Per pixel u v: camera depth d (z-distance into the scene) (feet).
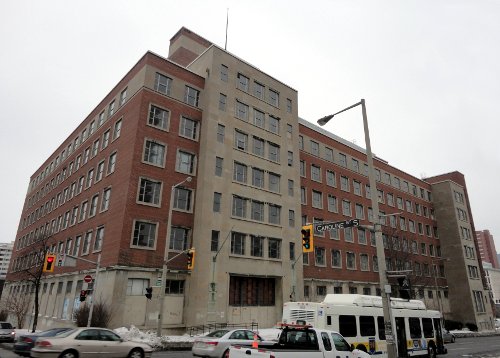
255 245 125.49
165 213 110.42
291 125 153.48
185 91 127.13
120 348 53.67
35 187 218.79
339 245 165.68
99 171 130.62
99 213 118.21
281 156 144.25
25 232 209.87
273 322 123.13
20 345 54.85
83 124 160.97
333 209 170.40
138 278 100.48
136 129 111.34
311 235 62.13
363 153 200.75
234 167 128.16
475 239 254.68
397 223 206.90
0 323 90.99
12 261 218.18
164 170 113.91
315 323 56.95
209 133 123.54
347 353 41.65
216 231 116.67
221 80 132.87
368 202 191.62
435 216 243.81
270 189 137.39
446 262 230.89
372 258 179.83
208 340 56.75
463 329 202.90
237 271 116.67
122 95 129.80
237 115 135.03
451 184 242.78
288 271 131.54
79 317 91.91
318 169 170.71
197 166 122.01
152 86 119.03
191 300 105.50
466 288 219.82
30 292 164.66
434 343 73.00
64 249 141.49
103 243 109.09
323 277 152.25
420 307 74.64
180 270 107.34
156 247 105.60
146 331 96.58
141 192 108.06
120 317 93.66
